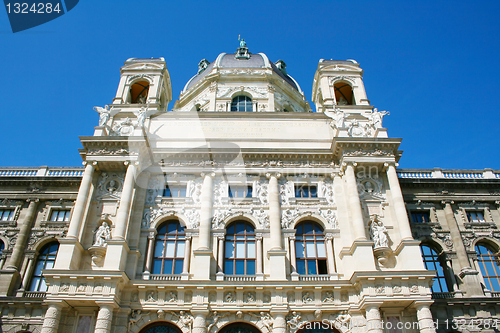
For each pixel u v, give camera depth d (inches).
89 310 1219.9
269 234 1412.4
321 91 1886.1
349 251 1352.1
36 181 1663.4
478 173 1732.3
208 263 1301.7
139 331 1214.9
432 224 1590.8
